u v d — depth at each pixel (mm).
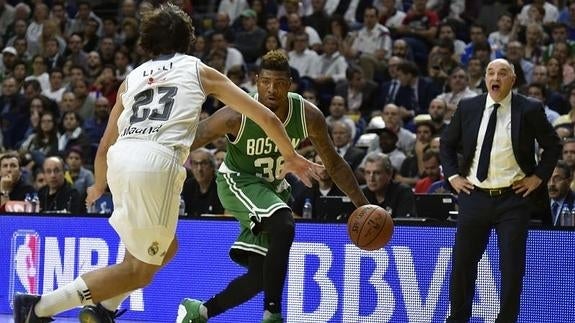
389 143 10836
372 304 7242
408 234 7160
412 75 12742
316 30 14891
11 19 16969
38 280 8336
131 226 5047
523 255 6301
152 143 5059
